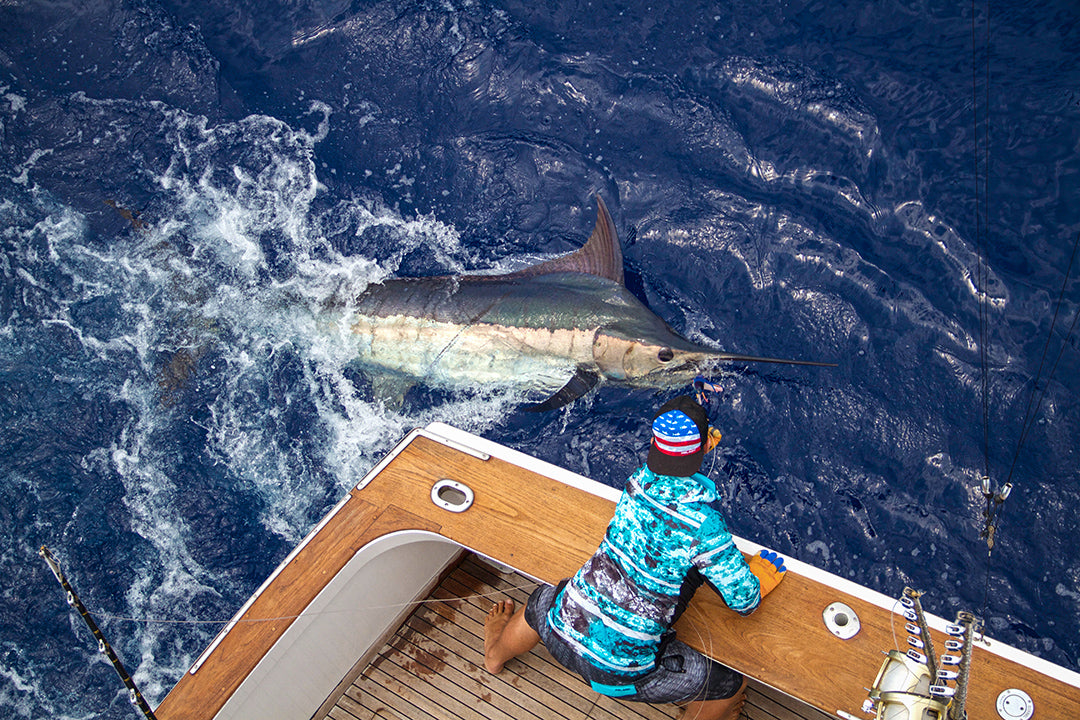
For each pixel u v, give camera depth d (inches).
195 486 178.4
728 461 167.8
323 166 227.8
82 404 190.2
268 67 247.8
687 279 196.1
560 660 107.3
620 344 179.3
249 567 166.9
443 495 126.7
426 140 229.6
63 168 233.0
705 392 177.8
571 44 238.2
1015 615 146.7
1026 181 195.9
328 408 191.8
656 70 229.3
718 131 216.8
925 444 166.1
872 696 93.3
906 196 198.5
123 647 157.2
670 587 98.9
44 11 259.9
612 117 224.5
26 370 195.8
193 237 217.5
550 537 117.9
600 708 123.4
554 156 220.4
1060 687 97.5
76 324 204.4
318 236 215.8
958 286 184.5
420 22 248.4
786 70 223.0
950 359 175.8
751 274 194.1
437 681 127.5
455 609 135.9
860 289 187.2
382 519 122.0
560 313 186.4
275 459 183.3
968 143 203.8
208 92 243.9
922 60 219.9
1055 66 212.5
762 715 120.2
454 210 217.2
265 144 232.8
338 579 117.3
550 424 182.2
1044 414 166.6
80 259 215.9
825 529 159.0
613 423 179.9
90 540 170.4
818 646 104.4
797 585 110.0
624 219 207.9
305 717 122.0
